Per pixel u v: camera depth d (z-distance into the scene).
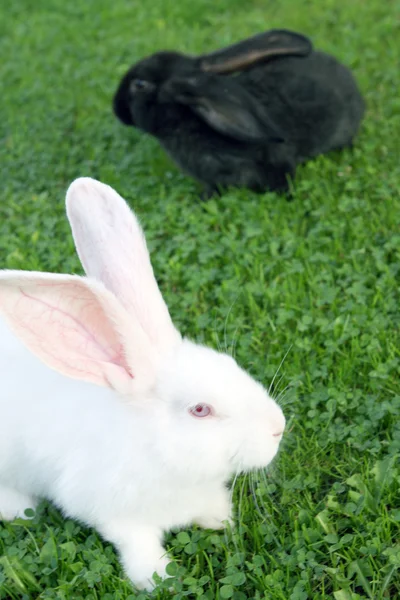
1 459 1.02
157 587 0.97
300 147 1.58
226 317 1.25
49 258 1.41
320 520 1.01
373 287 1.30
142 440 0.95
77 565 1.00
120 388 0.95
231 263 1.37
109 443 0.97
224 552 1.01
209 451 0.94
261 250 1.38
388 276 1.29
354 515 1.01
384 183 1.49
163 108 1.55
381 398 1.14
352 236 1.39
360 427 1.09
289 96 1.56
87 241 1.01
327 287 1.30
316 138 1.58
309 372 1.17
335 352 1.20
